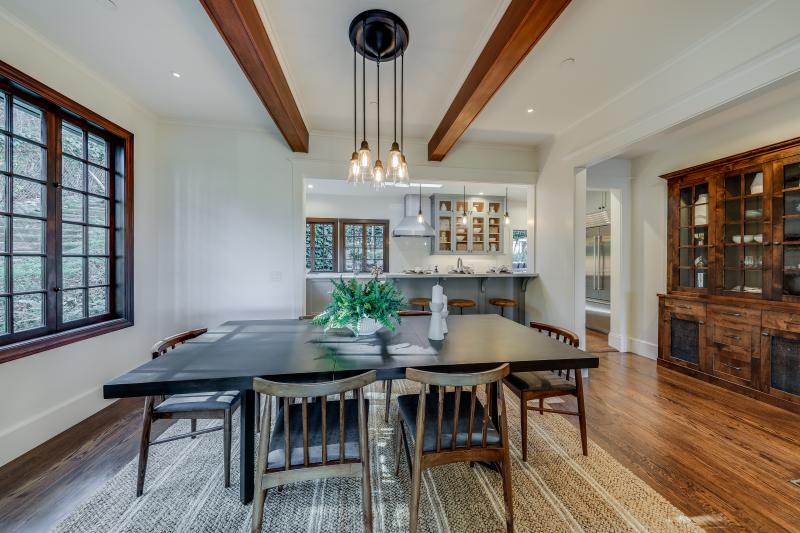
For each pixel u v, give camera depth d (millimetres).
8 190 1950
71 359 2262
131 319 2826
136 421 2334
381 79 2484
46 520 1466
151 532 1407
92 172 2564
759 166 2639
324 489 1663
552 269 3725
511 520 1347
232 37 1677
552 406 2588
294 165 3482
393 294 2051
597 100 2781
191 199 3314
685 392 2844
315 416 1550
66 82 2203
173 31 1963
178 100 2832
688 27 1887
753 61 1762
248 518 1479
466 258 7043
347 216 6906
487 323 2414
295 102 2717
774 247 2551
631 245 4121
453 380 1245
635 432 2191
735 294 2850
